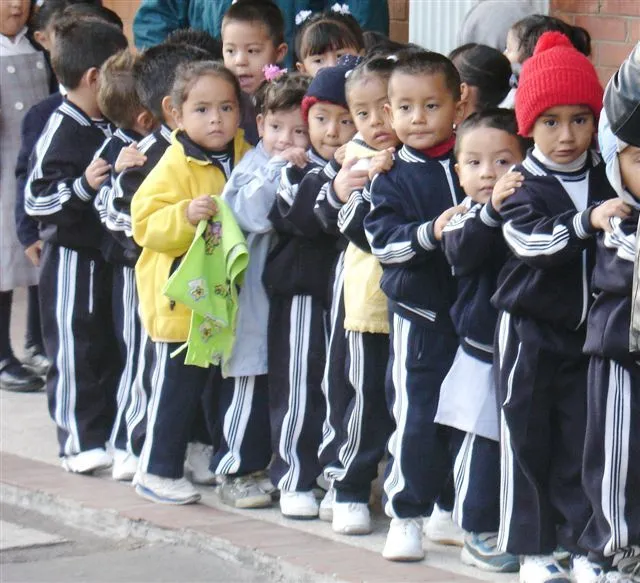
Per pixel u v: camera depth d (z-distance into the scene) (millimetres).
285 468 10219
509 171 8516
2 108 13930
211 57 11148
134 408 10945
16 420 13148
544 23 11602
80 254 11500
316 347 10117
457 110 9328
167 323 10305
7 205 13930
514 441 8453
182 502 10555
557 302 8266
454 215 8664
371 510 10281
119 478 11188
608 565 8203
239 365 10312
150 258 10422
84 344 11531
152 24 13945
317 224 9750
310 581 9055
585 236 7961
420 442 9070
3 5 13914
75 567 9664
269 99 10320
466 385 8797
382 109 9461
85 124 11562
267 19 11781
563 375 8438
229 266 9945
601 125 7922
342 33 11609
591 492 8094
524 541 8531
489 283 8781
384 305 9430
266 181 10117
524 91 8398
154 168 10398
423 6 15016
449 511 9578
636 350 7465
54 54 11664
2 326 14227
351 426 9656
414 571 8984
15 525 10609
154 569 9586
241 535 9781
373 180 9164
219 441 10664
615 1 13930
